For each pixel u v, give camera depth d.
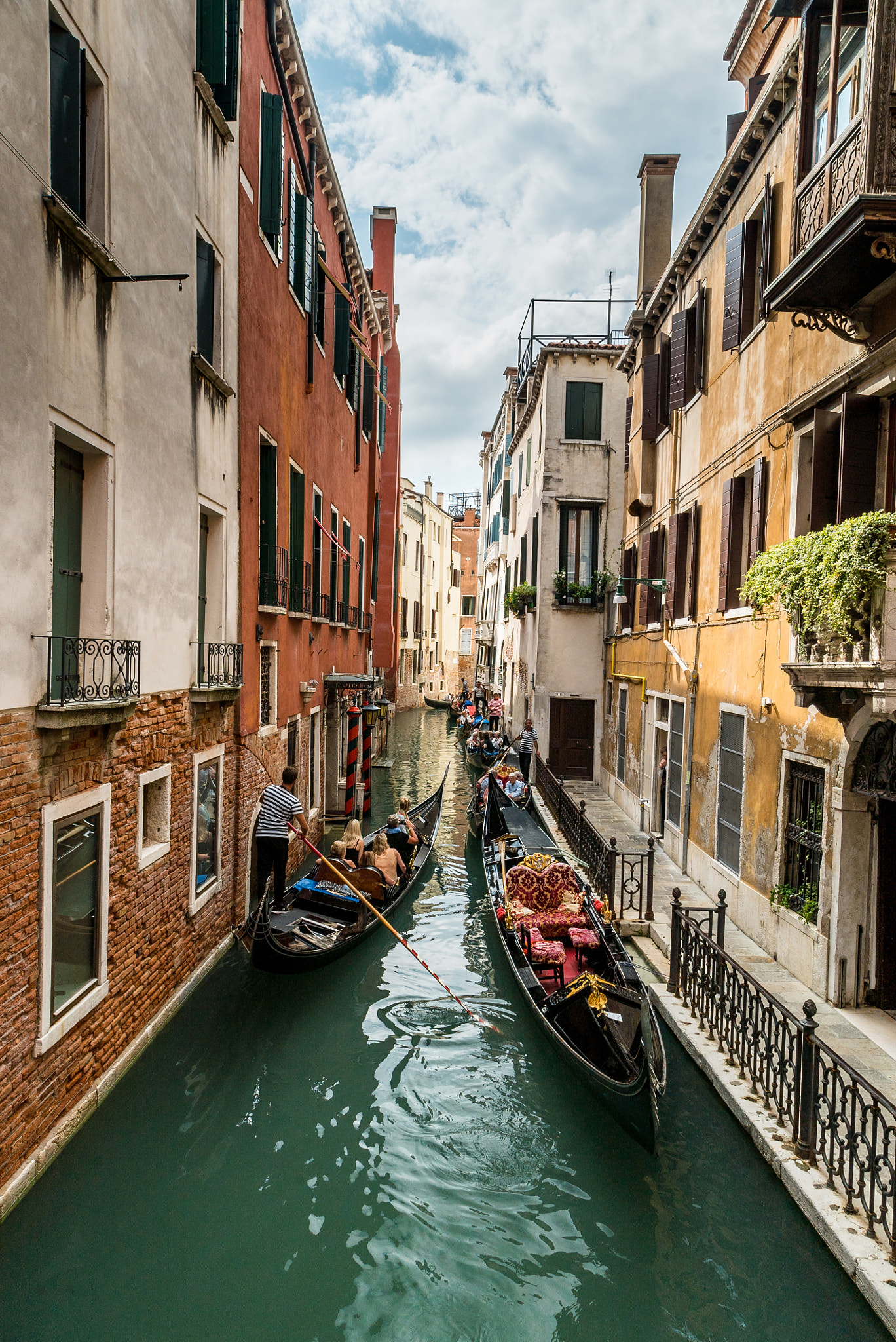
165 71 6.35
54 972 4.81
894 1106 3.86
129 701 5.31
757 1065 5.49
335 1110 5.88
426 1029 7.17
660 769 12.73
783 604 6.63
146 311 6.00
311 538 12.45
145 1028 6.19
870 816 6.38
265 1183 5.03
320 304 13.21
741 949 7.88
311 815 12.46
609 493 17.88
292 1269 4.36
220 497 7.94
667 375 12.70
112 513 5.45
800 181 6.22
